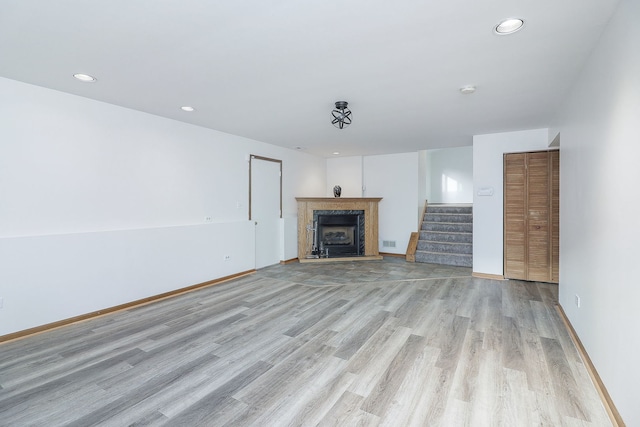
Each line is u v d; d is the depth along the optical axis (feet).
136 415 5.83
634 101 5.03
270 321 10.43
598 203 6.86
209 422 5.65
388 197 23.29
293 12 5.71
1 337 8.71
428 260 20.58
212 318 10.69
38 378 7.02
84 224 10.62
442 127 14.55
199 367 7.53
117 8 5.58
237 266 16.63
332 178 25.21
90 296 10.61
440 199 32.24
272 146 19.44
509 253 15.47
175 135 13.57
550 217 14.53
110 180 11.33
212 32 6.44
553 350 8.30
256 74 8.58
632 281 5.12
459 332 9.49
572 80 8.93
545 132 14.64
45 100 9.65
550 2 5.43
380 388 6.66
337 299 12.80
